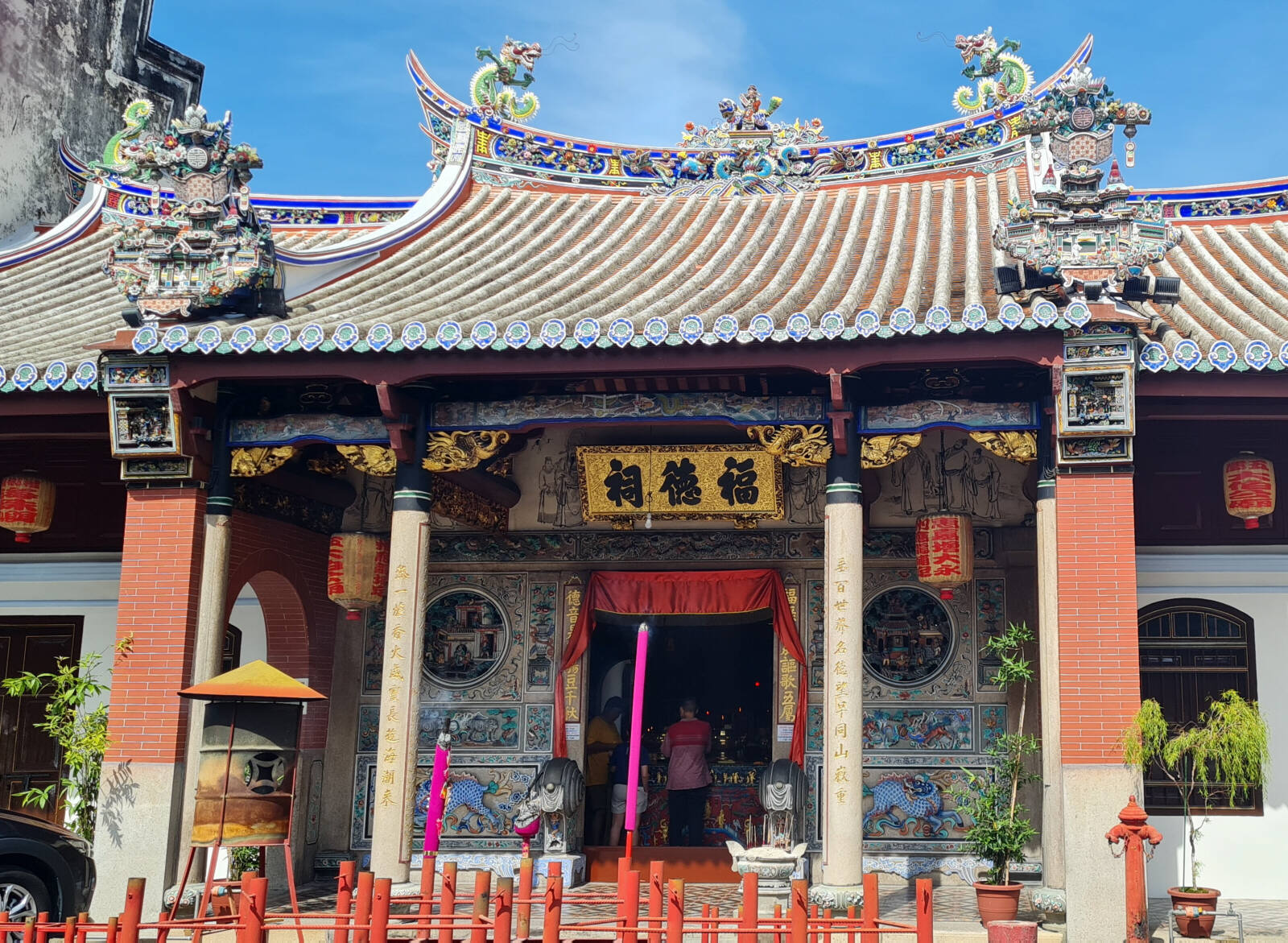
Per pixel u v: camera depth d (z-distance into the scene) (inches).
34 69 1000.9
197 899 534.6
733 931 357.7
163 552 569.0
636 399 564.1
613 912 580.1
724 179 800.3
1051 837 512.1
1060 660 507.5
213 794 449.7
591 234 736.3
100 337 621.0
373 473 580.4
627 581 697.0
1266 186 724.0
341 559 633.6
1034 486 631.2
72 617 711.7
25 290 744.3
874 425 544.4
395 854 535.5
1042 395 534.9
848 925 359.3
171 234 564.7
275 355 543.5
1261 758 504.7
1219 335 534.3
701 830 687.7
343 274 660.7
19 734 706.2
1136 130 521.7
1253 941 493.4
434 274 659.4
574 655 696.4
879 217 722.8
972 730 665.6
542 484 719.7
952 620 676.7
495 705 707.4
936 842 656.4
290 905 592.4
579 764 688.4
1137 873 459.8
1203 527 642.2
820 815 668.7
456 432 572.1
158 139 575.8
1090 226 513.0
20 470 681.0
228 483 583.2
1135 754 489.7
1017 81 761.6
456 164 794.8
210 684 452.8
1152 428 647.1
